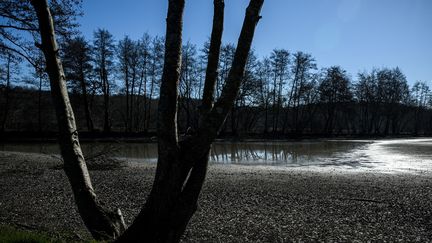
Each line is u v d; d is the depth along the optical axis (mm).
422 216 11703
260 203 13531
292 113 78500
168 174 4262
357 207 12922
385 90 81438
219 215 11727
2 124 54281
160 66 57938
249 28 4203
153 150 41219
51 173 21328
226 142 54438
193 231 9977
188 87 57594
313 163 29469
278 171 23797
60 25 11172
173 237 4230
